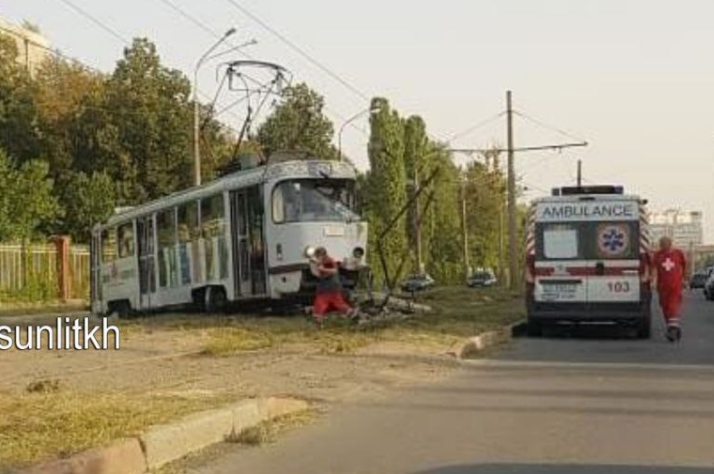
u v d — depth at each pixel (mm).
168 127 64375
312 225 28000
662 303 25734
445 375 18266
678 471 10258
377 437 12234
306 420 13414
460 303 40594
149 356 19719
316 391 15531
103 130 64312
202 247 30812
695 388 16312
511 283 58562
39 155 65625
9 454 9727
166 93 65562
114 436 10492
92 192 61750
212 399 13234
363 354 20281
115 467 9875
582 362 20531
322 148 71750
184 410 12148
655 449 11336
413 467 10539
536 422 13156
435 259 94250
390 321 26500
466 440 11961
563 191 26609
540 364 20188
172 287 32688
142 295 35000
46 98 69875
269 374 17047
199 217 31016
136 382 15594
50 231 62219
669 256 25656
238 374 16922
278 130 70875
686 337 27047
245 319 27219
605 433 12312
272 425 12852
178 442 10977
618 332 28375
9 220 52844
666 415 13625
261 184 28281
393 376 17688
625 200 25844
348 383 16453
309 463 10805
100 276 38562
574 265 25953
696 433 12273
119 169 64438
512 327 27719
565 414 13766
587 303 25875
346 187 29078
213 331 23953
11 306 48844
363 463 10781
